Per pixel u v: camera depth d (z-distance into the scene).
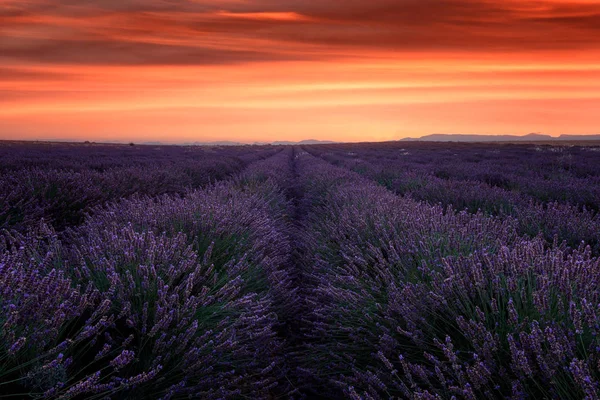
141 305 2.64
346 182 11.17
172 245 3.31
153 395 2.29
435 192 8.77
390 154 37.03
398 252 3.93
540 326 2.21
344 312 3.30
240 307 3.15
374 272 3.92
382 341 2.67
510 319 2.26
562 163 18.22
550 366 1.89
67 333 2.45
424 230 4.12
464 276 2.80
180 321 2.57
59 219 6.01
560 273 2.40
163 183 10.98
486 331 2.25
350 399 2.62
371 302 3.28
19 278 2.14
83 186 7.23
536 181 10.70
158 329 2.46
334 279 3.99
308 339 3.74
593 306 2.10
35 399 1.85
